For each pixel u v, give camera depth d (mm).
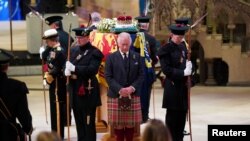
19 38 49375
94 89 20672
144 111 23328
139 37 22984
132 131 20875
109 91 20297
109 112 20375
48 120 27359
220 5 34656
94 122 20922
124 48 20047
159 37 35375
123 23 22891
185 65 20312
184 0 34375
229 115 27766
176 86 20312
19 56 42406
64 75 21531
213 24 35344
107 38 22562
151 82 23344
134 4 42938
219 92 33625
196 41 36156
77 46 20875
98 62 20594
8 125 16016
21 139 16266
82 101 20562
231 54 35375
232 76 35625
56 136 11266
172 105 20344
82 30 20484
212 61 35562
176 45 20344
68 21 41812
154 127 11258
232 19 35125
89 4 50219
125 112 20219
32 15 41938
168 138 11227
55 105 22859
